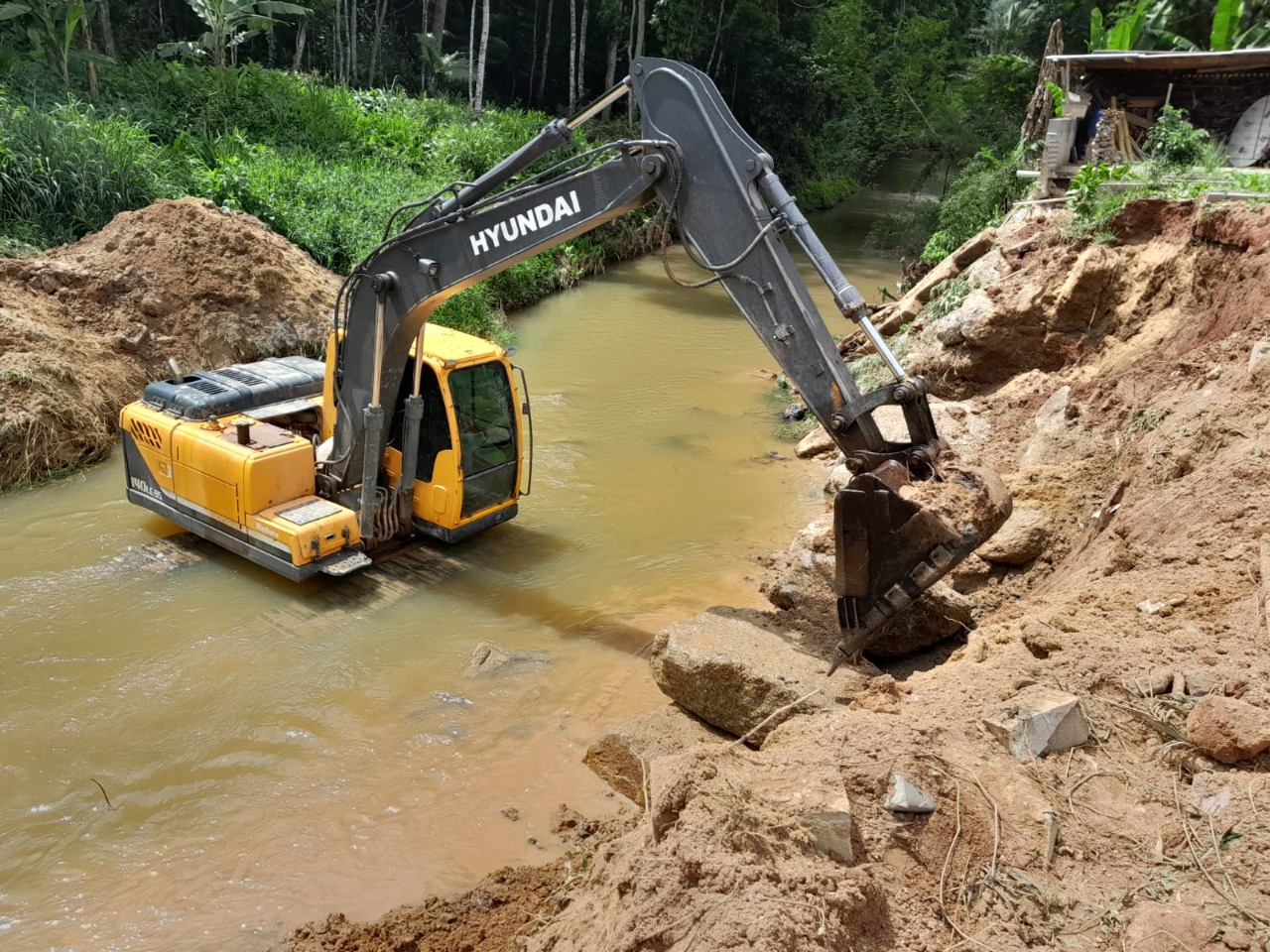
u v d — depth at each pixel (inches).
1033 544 309.1
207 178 638.5
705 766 167.9
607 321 721.6
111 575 332.2
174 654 288.8
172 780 238.1
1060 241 484.1
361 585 335.9
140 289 505.4
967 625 272.7
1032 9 1411.2
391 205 714.2
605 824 225.6
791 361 257.1
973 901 149.4
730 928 130.6
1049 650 211.6
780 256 254.2
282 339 536.1
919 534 225.1
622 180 273.4
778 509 416.8
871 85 1539.1
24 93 719.1
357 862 214.5
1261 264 349.1
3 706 261.1
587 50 1475.1
